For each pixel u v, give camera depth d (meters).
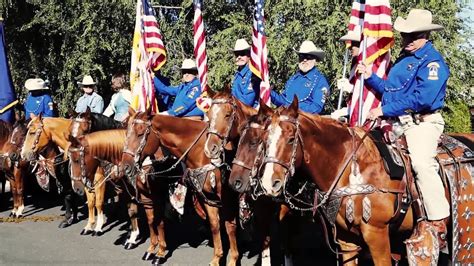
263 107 4.98
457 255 4.40
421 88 4.29
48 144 8.76
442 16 10.28
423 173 4.21
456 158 4.52
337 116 6.50
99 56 13.03
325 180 4.20
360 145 4.22
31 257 6.99
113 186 8.06
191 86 7.57
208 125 5.86
